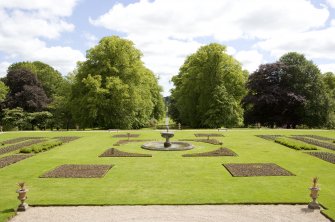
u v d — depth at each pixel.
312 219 11.52
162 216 11.82
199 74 53.44
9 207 12.70
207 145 28.86
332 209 12.39
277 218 11.62
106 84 46.50
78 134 38.16
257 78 55.19
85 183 16.08
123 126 50.41
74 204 12.98
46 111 55.88
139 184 15.93
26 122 53.31
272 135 36.78
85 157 23.08
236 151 25.53
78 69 50.34
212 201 13.34
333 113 57.06
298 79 54.25
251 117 57.19
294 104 52.34
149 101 54.31
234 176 17.33
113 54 48.56
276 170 18.61
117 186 15.57
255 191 14.70
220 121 51.56
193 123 57.62
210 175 17.67
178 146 27.59
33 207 12.80
